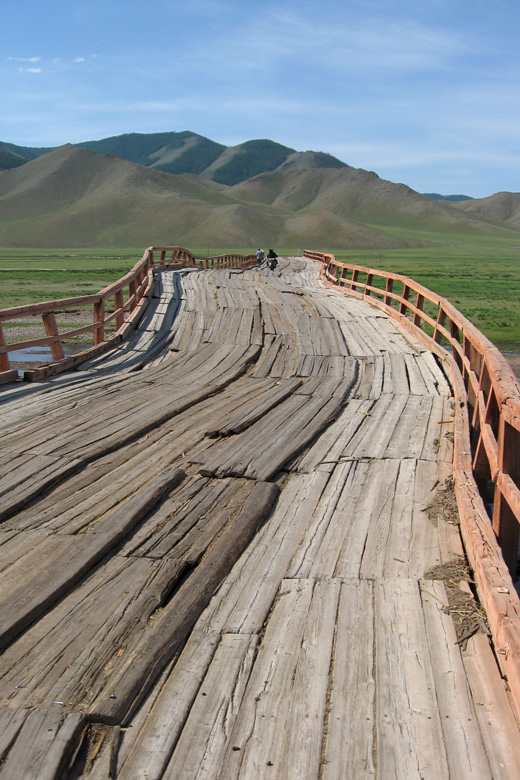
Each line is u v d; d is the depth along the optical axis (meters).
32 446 6.45
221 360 11.13
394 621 3.69
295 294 19.06
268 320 14.55
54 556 4.35
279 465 6.02
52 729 2.85
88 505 5.18
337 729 2.92
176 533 4.74
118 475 5.83
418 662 3.34
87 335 23.09
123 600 3.88
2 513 4.92
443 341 21.36
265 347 12.34
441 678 3.22
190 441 6.77
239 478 5.80
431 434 7.07
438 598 3.93
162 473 5.77
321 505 5.30
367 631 3.61
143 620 3.69
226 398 8.65
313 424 7.31
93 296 11.38
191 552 4.44
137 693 3.12
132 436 6.85
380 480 5.79
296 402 8.35
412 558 4.43
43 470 5.77
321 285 24.56
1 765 2.67
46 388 9.02
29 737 2.80
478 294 37.69
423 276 55.31
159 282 18.83
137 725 2.96
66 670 3.28
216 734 2.90
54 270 60.97
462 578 4.17
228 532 4.71
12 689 3.13
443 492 5.52
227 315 14.82
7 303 29.88
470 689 3.15
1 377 9.20
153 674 3.26
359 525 4.93
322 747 2.83
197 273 24.19
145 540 4.66
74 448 6.39
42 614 3.77
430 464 6.16
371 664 3.35
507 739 2.84
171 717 3.00
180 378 9.82
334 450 6.58
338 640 3.54
